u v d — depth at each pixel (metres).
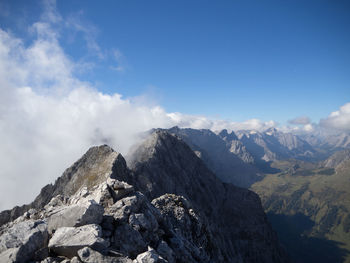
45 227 14.98
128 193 22.84
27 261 12.72
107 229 16.69
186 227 32.09
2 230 22.27
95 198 22.97
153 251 16.59
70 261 12.98
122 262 13.35
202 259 25.92
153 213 23.00
